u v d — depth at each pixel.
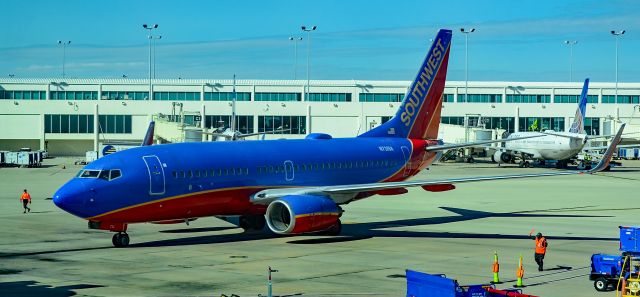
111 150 87.06
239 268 37.41
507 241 47.16
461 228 53.38
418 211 63.88
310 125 154.75
